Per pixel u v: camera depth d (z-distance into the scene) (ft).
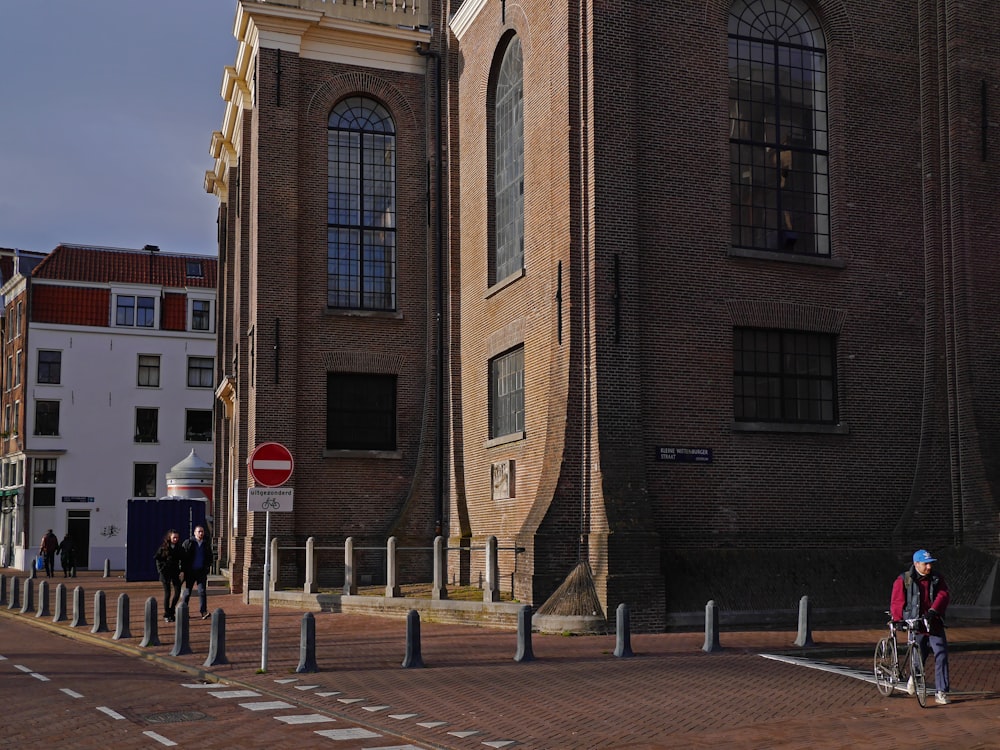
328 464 94.73
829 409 77.82
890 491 77.30
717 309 74.59
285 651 57.72
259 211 94.27
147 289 200.13
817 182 80.23
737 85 78.74
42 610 86.07
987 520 75.72
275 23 96.12
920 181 81.51
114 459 194.49
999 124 82.38
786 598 70.85
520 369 82.84
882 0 82.07
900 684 43.47
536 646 59.52
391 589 75.92
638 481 69.36
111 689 46.62
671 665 51.96
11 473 198.70
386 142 100.94
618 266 71.61
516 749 34.14
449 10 100.37
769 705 41.73
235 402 112.16
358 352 96.89
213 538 132.16
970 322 78.89
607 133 72.59
